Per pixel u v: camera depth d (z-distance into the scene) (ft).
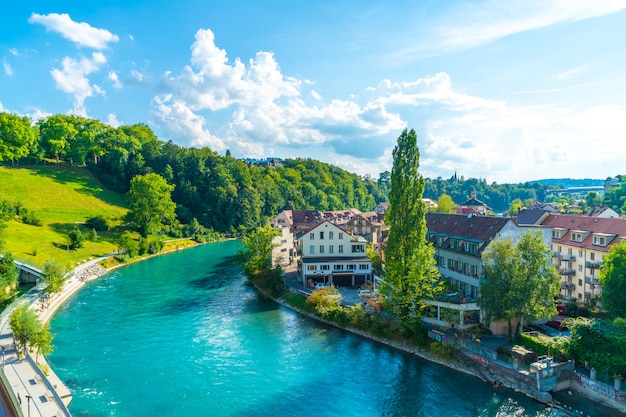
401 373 155.43
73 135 577.02
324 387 144.97
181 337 189.47
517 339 163.22
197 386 144.15
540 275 158.61
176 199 585.63
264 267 277.03
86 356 167.53
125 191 575.38
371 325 190.39
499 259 161.99
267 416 126.93
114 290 273.54
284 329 200.64
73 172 562.25
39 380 131.85
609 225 227.61
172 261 384.68
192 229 521.65
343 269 259.60
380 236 370.32
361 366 161.07
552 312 158.20
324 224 271.49
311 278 259.80
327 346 180.24
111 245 402.52
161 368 157.69
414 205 178.40
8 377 134.41
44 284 252.62
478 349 156.87
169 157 614.75
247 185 643.45
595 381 133.39
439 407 132.26
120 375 151.43
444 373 155.33
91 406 129.08
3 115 495.41
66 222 426.51
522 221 294.87
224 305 240.53
